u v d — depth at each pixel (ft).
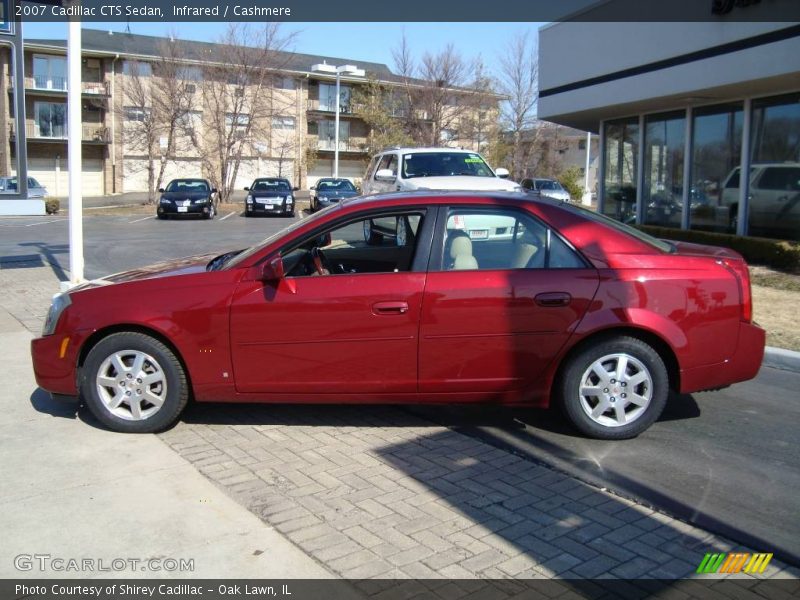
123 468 14.80
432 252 16.29
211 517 12.73
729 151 47.03
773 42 37.27
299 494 13.67
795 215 41.88
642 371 16.20
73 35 30.22
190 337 16.15
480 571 11.08
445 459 15.47
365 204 16.78
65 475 14.44
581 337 16.02
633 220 57.88
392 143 136.15
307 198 143.33
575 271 16.12
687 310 16.03
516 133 135.23
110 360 16.51
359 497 13.57
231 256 18.58
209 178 137.80
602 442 16.48
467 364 16.15
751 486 14.21
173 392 16.53
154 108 125.80
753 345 16.44
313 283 16.14
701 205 49.73
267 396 16.46
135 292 16.43
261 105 128.36
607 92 51.57
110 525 12.42
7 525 12.41
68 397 17.06
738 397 19.94
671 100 47.75
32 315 29.19
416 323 15.94
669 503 13.46
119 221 83.15
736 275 16.38
